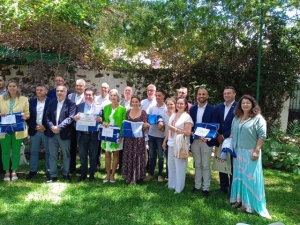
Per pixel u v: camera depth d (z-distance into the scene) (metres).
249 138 4.04
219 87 8.35
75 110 5.20
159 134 5.36
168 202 4.37
